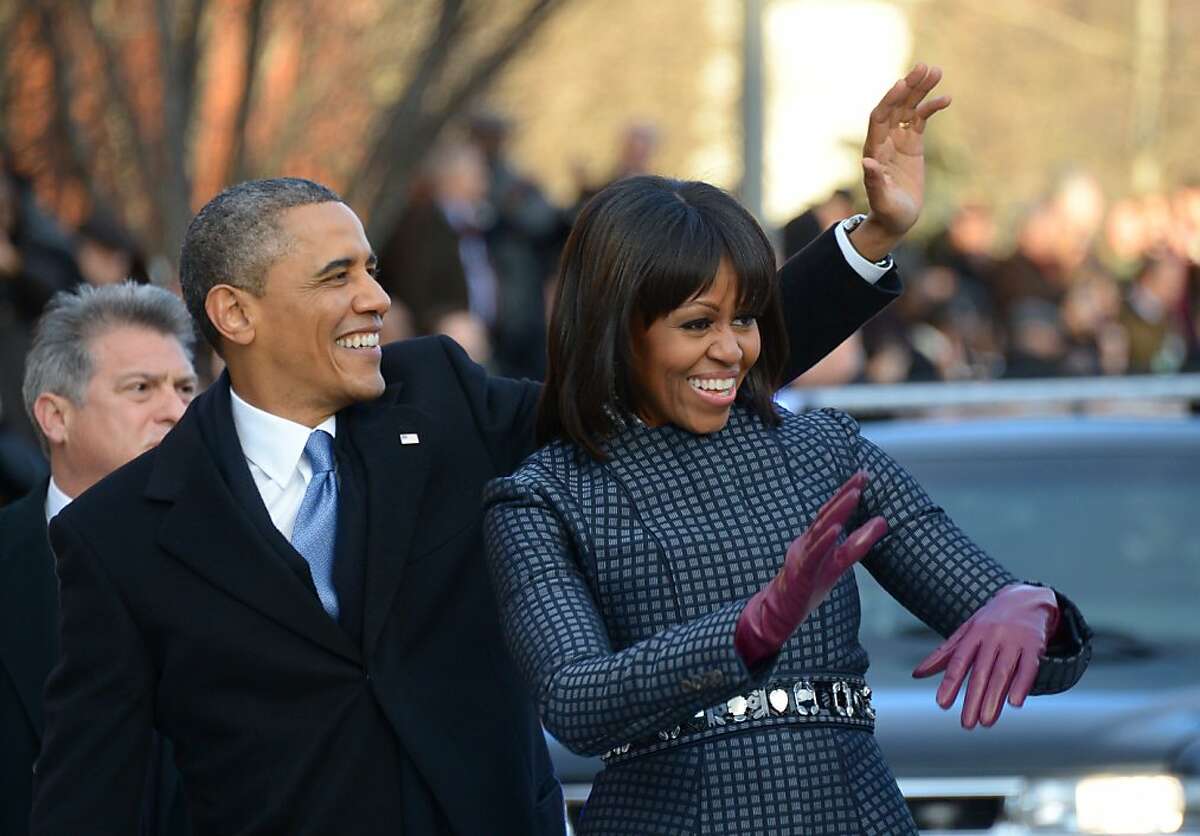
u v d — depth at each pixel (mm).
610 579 12461
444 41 33000
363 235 14156
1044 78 103875
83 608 13758
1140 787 19078
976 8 103375
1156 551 21875
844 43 69625
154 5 32125
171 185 32719
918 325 47844
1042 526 22234
